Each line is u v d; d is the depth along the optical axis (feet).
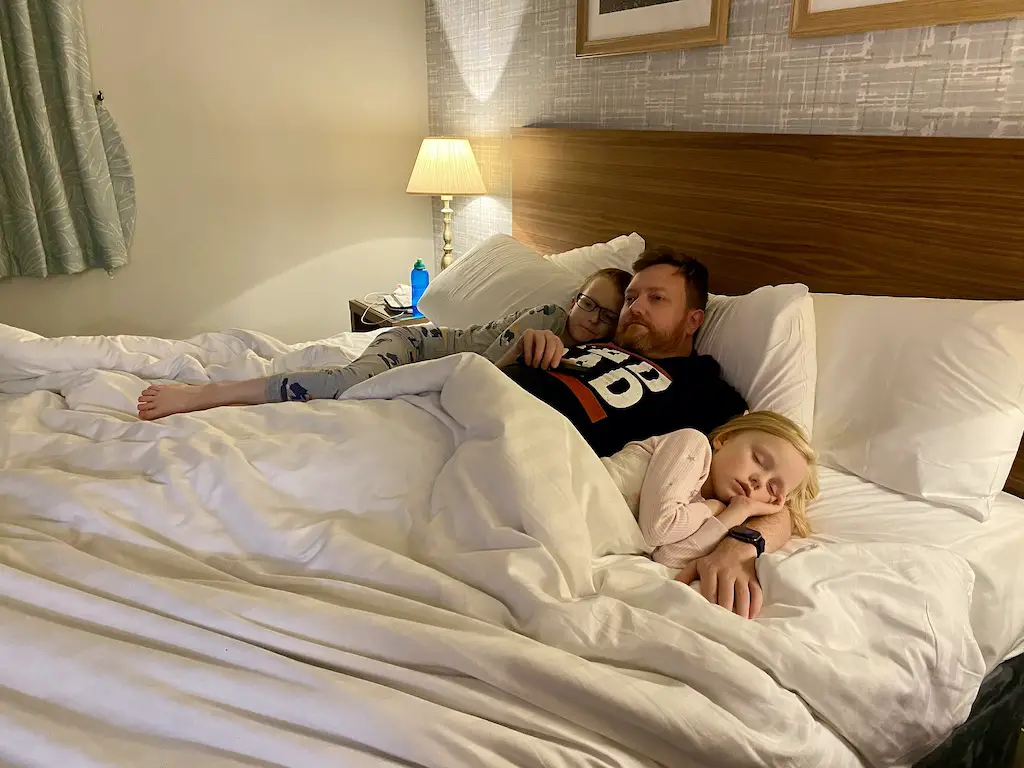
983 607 3.95
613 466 4.23
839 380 4.90
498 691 2.69
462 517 3.57
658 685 2.79
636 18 7.08
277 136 10.23
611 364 5.05
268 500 3.76
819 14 5.48
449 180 9.43
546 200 8.57
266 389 4.94
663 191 6.94
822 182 5.57
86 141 8.77
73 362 5.68
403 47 10.74
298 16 9.93
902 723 3.29
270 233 10.53
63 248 8.93
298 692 2.46
